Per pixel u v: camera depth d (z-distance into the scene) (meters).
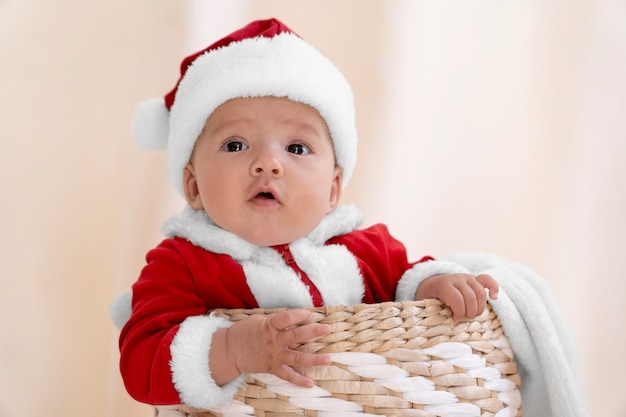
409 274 1.40
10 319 1.84
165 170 1.93
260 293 1.28
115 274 1.89
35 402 1.84
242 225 1.30
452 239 2.08
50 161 1.88
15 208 1.85
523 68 2.07
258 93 1.33
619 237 2.05
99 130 1.90
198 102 1.34
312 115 1.37
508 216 2.08
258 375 1.12
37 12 1.87
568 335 1.43
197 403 1.12
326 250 1.37
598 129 2.06
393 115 2.04
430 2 2.04
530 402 1.38
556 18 2.06
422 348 1.15
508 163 2.08
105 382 1.87
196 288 1.27
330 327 1.09
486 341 1.23
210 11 1.95
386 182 2.05
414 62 2.04
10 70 1.86
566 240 2.06
